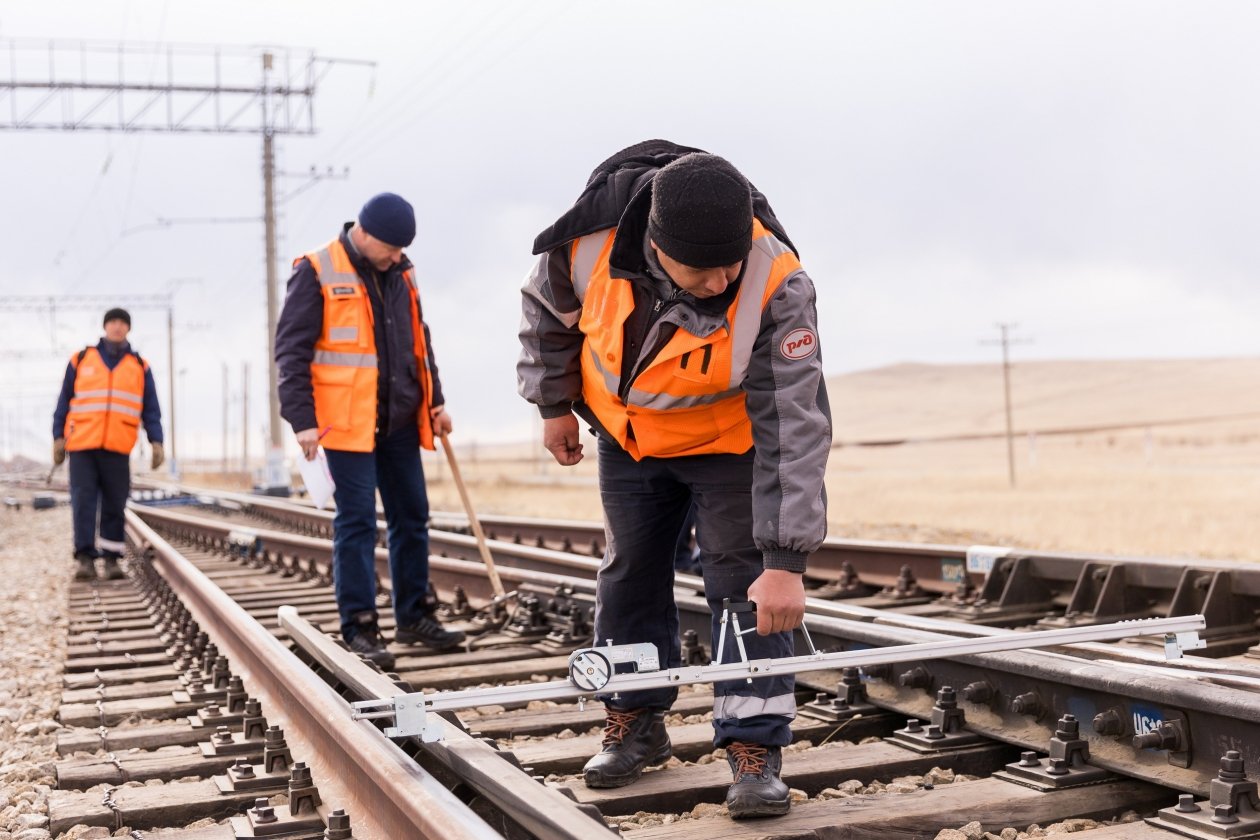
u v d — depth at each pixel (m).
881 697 3.90
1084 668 3.16
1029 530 16.02
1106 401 153.62
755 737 2.92
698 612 5.17
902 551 6.67
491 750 2.74
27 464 152.50
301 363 5.12
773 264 2.68
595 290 2.84
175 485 39.81
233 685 4.45
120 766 3.66
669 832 2.79
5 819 3.34
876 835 2.77
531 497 33.19
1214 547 12.96
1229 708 2.73
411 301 5.45
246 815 3.09
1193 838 2.57
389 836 2.62
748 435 2.91
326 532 13.50
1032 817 2.84
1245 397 143.62
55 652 6.75
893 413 165.38
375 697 3.26
